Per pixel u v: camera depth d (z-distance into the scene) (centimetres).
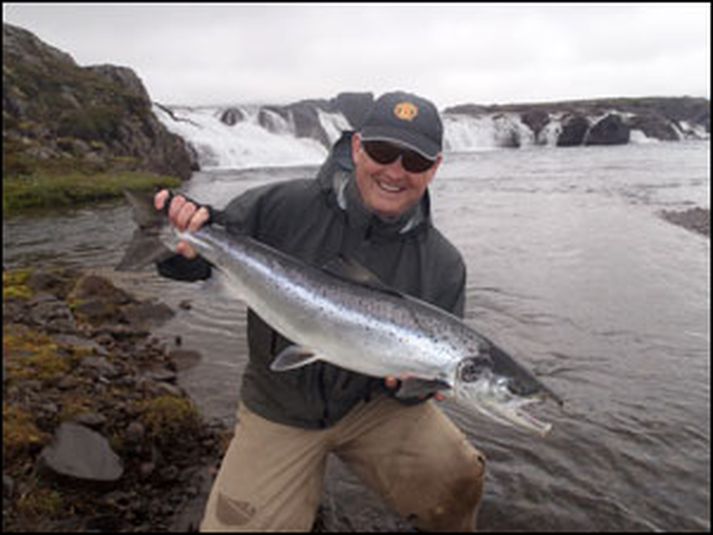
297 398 115
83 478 125
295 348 107
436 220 547
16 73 1012
